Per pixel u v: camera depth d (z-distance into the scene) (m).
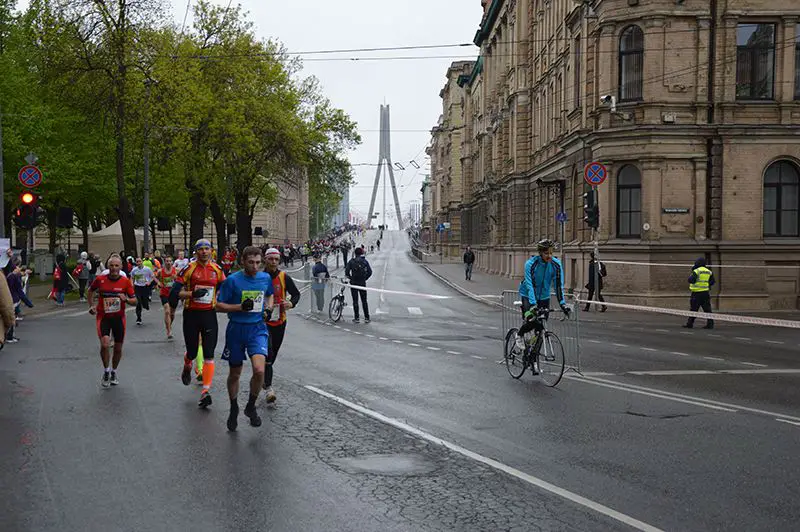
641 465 7.63
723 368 14.57
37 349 16.98
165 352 16.48
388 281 50.78
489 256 60.88
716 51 29.00
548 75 41.47
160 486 6.89
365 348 17.45
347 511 6.23
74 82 36.75
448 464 7.66
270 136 47.56
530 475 7.28
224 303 9.09
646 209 28.97
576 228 33.97
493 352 16.80
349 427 9.30
